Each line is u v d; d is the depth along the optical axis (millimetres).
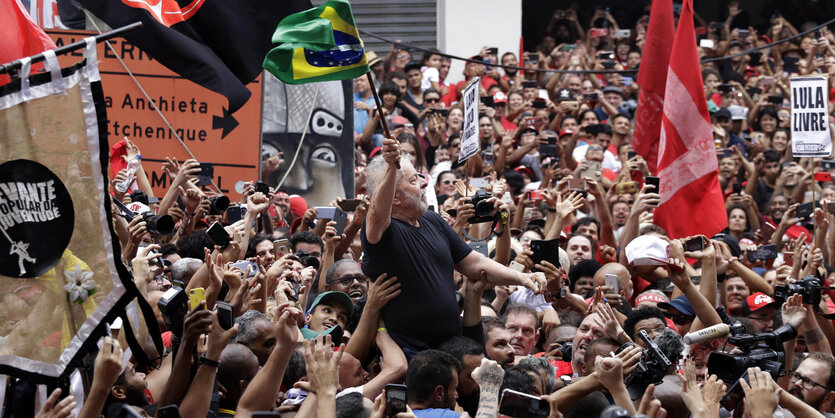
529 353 6133
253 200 6727
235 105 7645
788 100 14391
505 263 6293
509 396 3922
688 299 6066
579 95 14133
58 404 3643
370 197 5461
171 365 4684
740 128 13805
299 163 9312
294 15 5312
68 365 4109
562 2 19672
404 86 12664
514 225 8523
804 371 5484
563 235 8195
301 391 4793
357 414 4293
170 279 6074
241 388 4586
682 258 6277
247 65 7797
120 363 3725
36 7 8414
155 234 6699
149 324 4281
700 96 8352
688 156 8352
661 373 4477
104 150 4230
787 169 11969
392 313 5344
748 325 6191
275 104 9266
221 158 8539
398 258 5285
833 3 18156
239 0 7746
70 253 4156
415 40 15680
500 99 12773
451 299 5383
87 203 4188
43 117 4141
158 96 8359
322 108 9391
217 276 5008
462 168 10406
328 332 5359
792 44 16578
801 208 9453
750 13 19859
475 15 15156
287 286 5301
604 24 16625
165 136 8375
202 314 4121
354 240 7832
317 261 6684
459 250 5637
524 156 11156
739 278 7562
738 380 4621
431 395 4723
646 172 10148
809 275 6828
